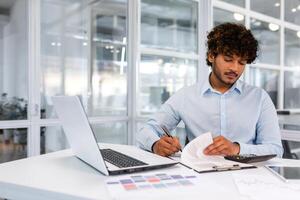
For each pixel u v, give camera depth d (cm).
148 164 107
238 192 82
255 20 285
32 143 296
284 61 267
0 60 281
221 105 155
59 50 320
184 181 92
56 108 120
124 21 373
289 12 268
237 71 139
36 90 299
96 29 354
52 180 95
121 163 108
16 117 288
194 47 340
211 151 118
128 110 373
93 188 86
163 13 367
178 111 164
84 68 343
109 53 366
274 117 148
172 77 362
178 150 128
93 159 104
